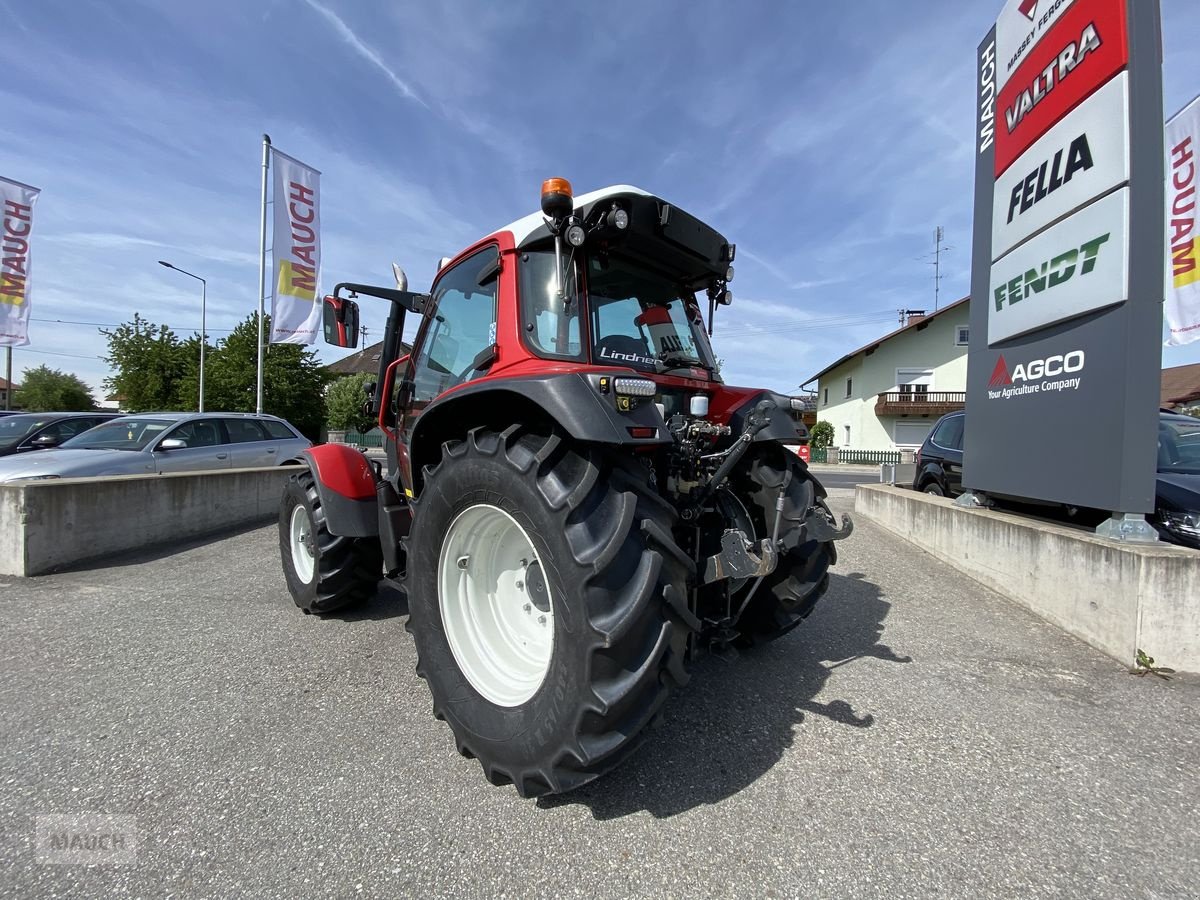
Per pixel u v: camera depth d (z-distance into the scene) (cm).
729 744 244
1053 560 391
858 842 187
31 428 1037
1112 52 363
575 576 183
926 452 787
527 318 262
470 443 225
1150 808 204
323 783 216
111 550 575
